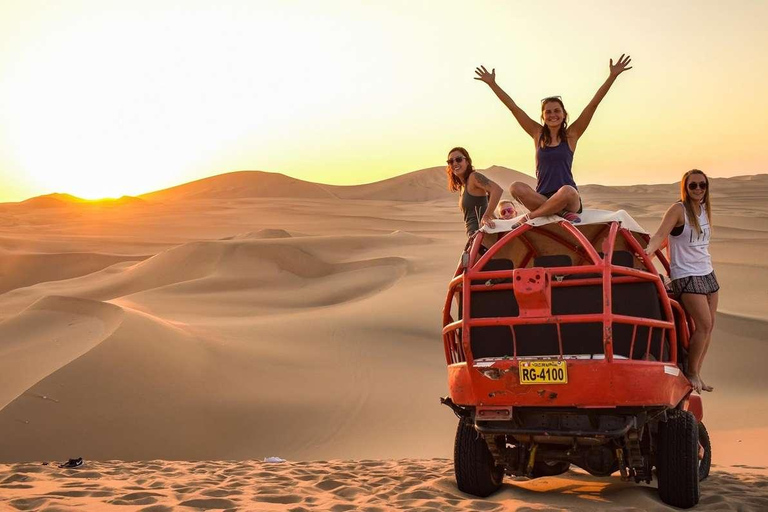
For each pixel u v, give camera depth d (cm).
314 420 3172
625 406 717
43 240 12162
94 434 2888
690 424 794
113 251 11669
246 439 3023
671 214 846
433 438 2972
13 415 2895
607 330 695
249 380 3519
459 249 8275
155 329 3772
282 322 4747
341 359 4025
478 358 777
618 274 752
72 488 884
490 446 804
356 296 6506
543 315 723
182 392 3256
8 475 1048
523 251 857
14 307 7356
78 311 4384
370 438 2997
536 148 848
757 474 1112
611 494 859
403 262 7244
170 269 8144
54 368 3469
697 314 856
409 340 4422
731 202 17212
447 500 815
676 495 794
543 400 729
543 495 849
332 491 898
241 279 7344
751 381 3669
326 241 8462
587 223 771
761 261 6938
